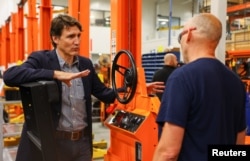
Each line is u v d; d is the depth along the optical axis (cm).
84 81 195
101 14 1506
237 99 135
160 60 873
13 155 376
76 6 361
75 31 183
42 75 156
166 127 123
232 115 133
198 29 131
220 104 126
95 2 1484
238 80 138
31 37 634
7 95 453
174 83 124
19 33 805
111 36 303
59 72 159
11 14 893
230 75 134
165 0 1588
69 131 185
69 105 185
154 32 1599
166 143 122
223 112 127
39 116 131
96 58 1427
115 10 293
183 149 126
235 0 845
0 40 1245
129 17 294
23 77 157
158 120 129
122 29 291
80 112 191
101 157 448
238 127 140
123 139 250
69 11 367
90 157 199
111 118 271
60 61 189
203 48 132
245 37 636
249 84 459
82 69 198
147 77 923
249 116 240
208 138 123
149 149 222
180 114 120
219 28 132
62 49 185
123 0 291
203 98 122
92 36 1403
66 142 185
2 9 1124
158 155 126
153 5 1598
